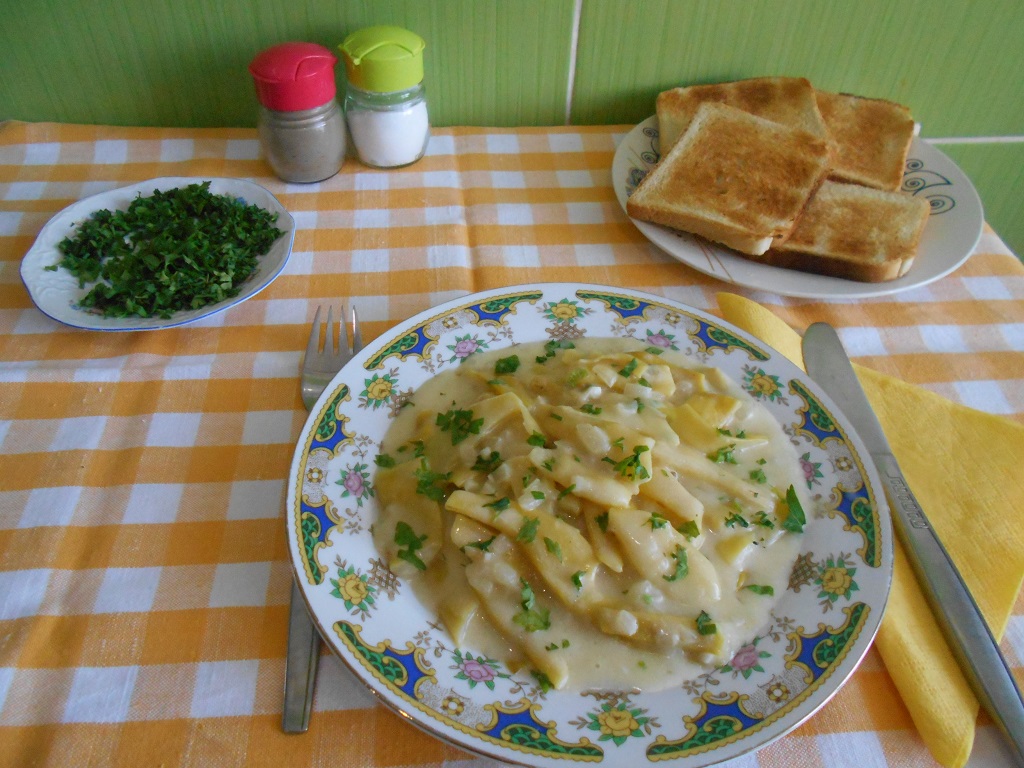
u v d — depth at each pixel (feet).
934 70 1.99
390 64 1.63
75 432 1.24
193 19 1.77
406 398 1.24
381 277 1.54
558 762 0.85
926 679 0.97
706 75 1.97
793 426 1.21
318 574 1.00
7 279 1.50
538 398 1.25
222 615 1.04
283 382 1.34
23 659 0.99
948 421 1.25
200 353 1.38
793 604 1.02
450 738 0.87
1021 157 2.19
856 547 1.05
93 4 1.72
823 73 1.99
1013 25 1.90
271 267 1.45
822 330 1.40
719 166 1.68
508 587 1.03
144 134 1.88
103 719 0.95
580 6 1.80
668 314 1.36
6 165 1.77
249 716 0.96
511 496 1.11
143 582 1.07
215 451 1.23
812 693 0.91
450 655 0.97
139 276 1.41
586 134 1.95
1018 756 0.91
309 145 1.67
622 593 1.04
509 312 1.36
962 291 1.55
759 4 1.84
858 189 1.68
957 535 1.11
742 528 1.10
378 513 1.10
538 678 0.96
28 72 1.82
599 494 1.08
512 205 1.73
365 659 0.93
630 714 0.92
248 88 1.90
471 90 1.95
